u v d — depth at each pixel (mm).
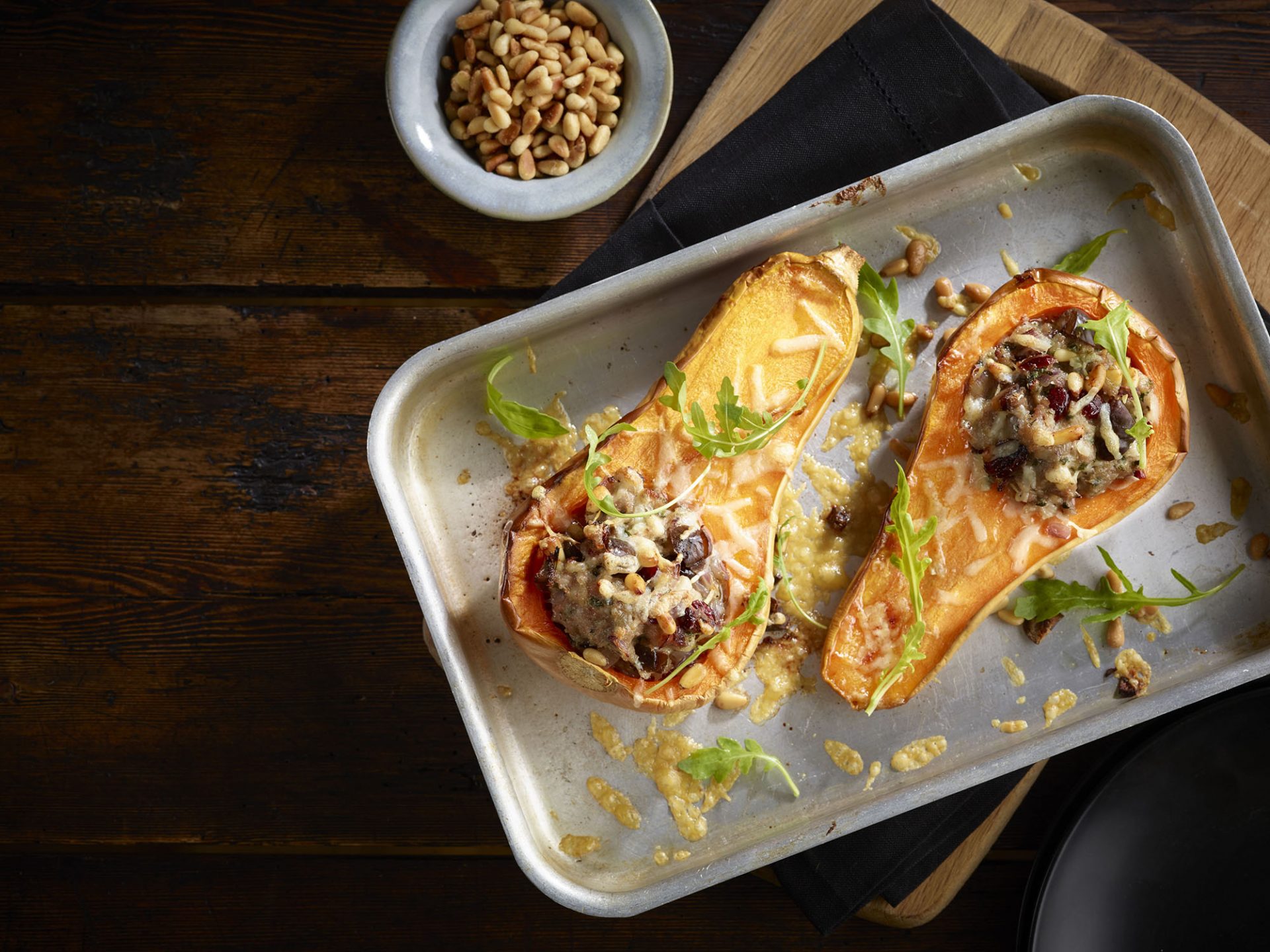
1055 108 683
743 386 666
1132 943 731
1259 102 761
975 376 672
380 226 758
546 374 710
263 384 757
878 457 713
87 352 758
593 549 640
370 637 758
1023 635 709
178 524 758
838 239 712
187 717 758
